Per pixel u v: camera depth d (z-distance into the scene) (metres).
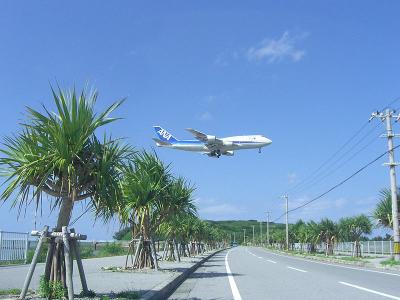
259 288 14.73
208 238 61.88
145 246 19.72
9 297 9.23
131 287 12.50
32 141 8.98
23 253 22.80
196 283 16.56
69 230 9.23
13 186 8.67
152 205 18.64
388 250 50.34
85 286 9.80
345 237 46.62
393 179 30.98
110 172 9.48
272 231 129.25
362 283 16.30
